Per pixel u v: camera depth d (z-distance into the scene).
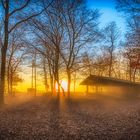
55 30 37.06
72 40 38.62
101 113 18.94
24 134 11.36
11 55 42.44
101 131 12.04
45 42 37.16
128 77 56.00
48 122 14.47
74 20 37.44
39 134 11.46
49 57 38.44
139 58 24.58
